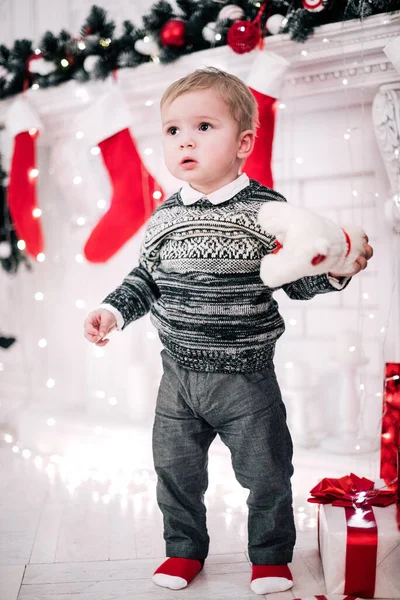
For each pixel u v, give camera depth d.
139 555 1.52
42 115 2.57
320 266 1.12
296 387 2.19
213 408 1.35
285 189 2.30
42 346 2.55
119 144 2.29
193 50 2.18
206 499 1.90
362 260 1.21
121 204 2.29
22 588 1.36
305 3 1.92
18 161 2.49
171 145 1.35
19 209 2.50
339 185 2.22
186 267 1.33
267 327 1.36
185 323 1.35
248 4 2.10
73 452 2.42
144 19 2.20
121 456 2.33
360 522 1.36
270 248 1.31
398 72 1.87
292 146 2.27
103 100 2.26
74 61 2.39
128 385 2.49
